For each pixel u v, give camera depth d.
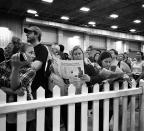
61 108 2.17
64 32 14.95
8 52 2.07
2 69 1.72
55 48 4.47
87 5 10.13
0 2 9.78
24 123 1.47
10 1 9.62
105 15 12.12
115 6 10.29
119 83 2.19
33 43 2.53
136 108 2.70
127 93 2.12
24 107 1.44
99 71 2.40
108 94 1.95
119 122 2.23
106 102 1.98
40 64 2.28
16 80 1.56
